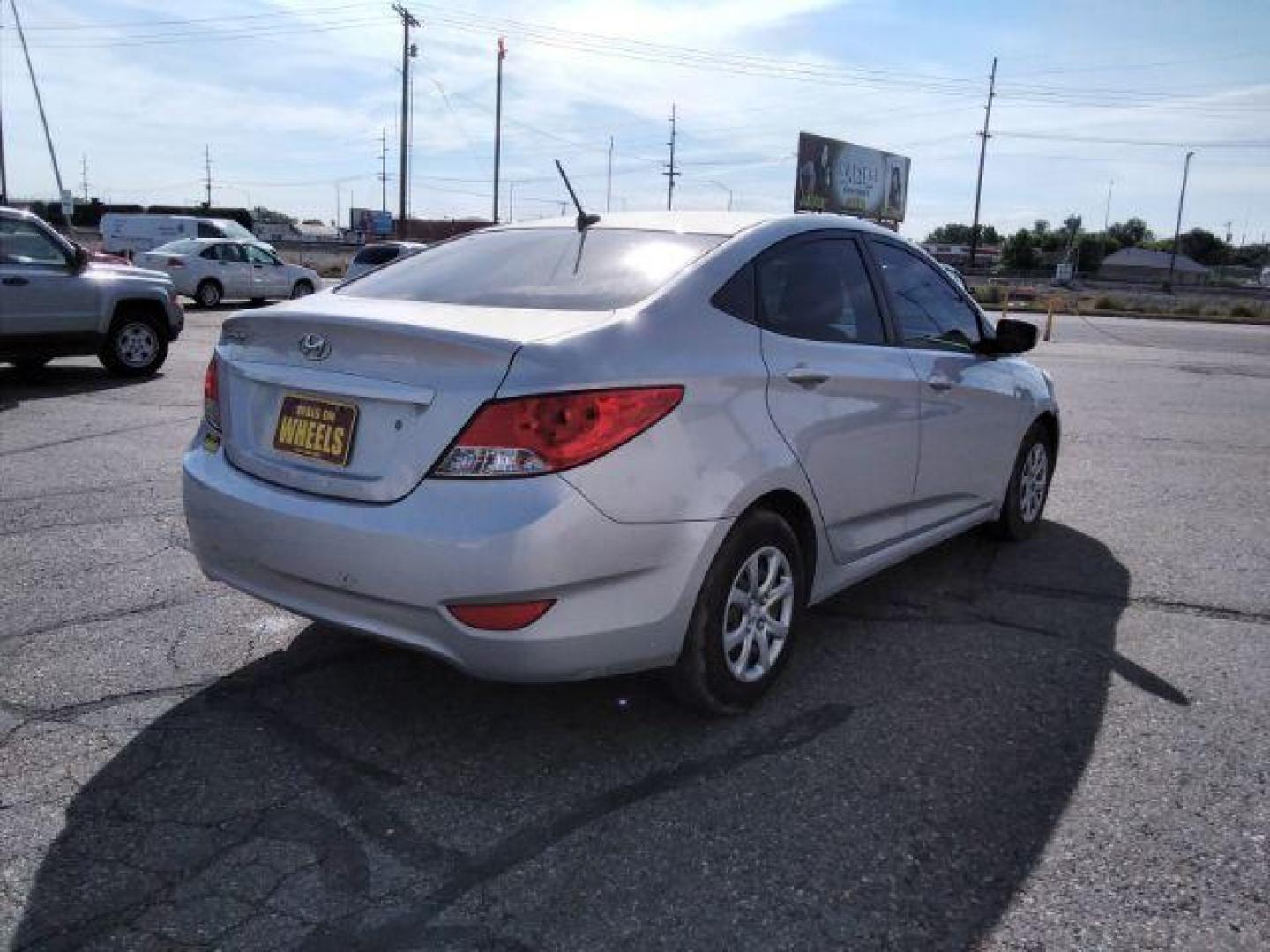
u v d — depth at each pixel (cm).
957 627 441
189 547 521
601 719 348
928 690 377
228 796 298
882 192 5650
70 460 707
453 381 293
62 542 525
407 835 281
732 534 330
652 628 309
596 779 311
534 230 413
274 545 314
